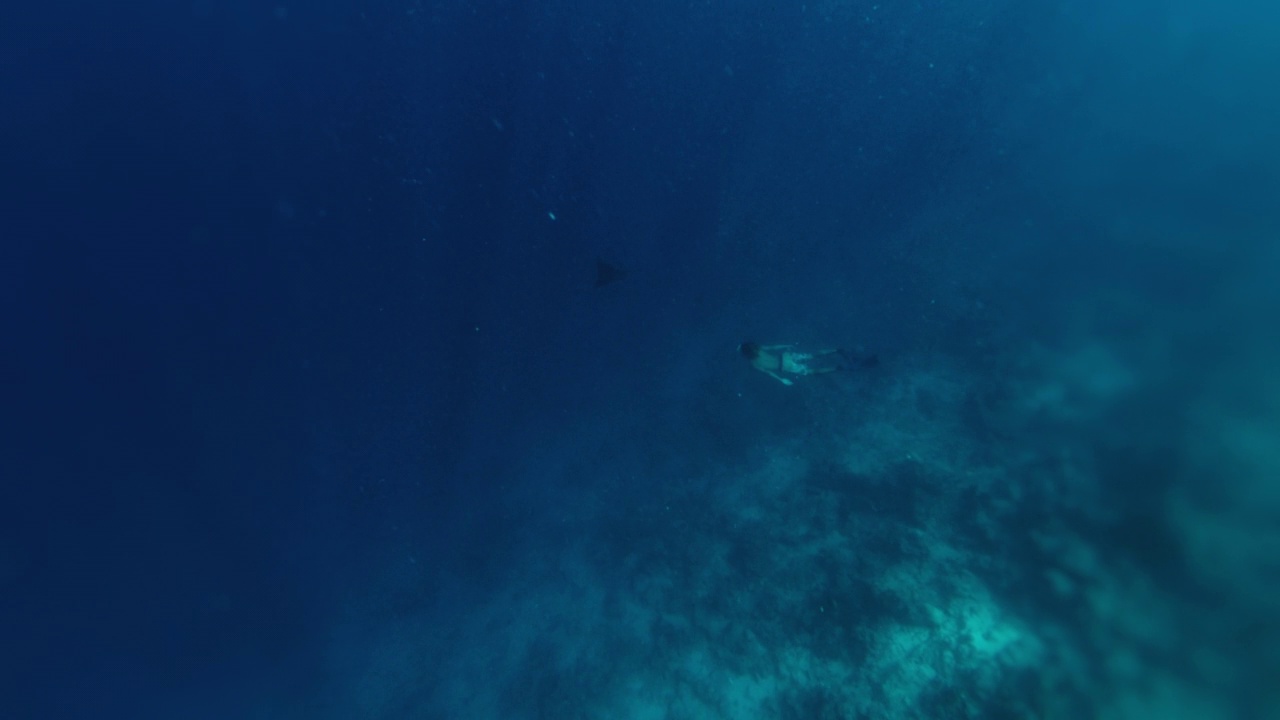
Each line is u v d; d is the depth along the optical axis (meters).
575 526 11.20
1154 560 5.58
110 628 14.64
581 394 14.77
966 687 5.82
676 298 16.03
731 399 11.83
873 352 10.82
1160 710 4.74
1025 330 9.38
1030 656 5.68
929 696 5.98
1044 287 9.88
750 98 23.77
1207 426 6.26
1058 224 11.10
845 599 7.35
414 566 12.72
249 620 13.66
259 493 17.53
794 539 8.54
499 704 8.91
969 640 6.16
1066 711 5.14
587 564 10.30
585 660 8.74
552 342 17.30
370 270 33.81
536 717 8.41
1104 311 8.73
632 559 9.87
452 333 20.59
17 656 14.38
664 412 12.59
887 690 6.30
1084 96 14.50
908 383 9.84
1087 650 5.39
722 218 18.11
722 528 9.42
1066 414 7.65
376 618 12.02
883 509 8.12
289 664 12.10
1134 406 7.11
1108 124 13.03
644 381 13.91
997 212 12.40
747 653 7.54
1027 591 6.16
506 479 13.55
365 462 17.02
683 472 10.94
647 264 17.95
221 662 12.86
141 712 12.48
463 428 15.95
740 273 15.51
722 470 10.48
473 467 14.57
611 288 17.69
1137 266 9.07
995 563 6.64
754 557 8.66
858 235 14.41
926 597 6.80
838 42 24.28
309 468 17.83
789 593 7.87
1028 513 6.86
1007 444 7.87
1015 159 13.76
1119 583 5.63
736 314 14.13
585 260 19.50
